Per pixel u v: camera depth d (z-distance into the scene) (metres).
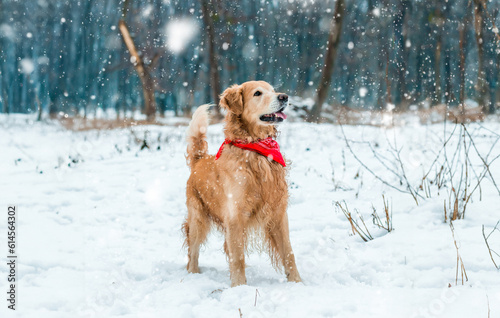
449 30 20.91
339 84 28.44
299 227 4.85
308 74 31.36
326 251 4.05
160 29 20.44
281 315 2.75
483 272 3.24
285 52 29.20
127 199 6.30
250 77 31.20
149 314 2.83
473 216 4.32
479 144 7.77
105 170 8.14
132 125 15.43
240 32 30.31
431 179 5.67
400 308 2.75
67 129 15.72
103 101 28.09
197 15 22.38
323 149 9.30
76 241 4.60
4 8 29.28
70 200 6.20
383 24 17.39
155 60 20.50
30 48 31.84
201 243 4.04
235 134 3.72
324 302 2.90
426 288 3.12
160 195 6.41
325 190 6.10
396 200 5.17
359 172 6.85
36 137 13.98
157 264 4.04
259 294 3.08
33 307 2.99
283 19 29.22
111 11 30.08
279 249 3.69
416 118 11.91
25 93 33.66
